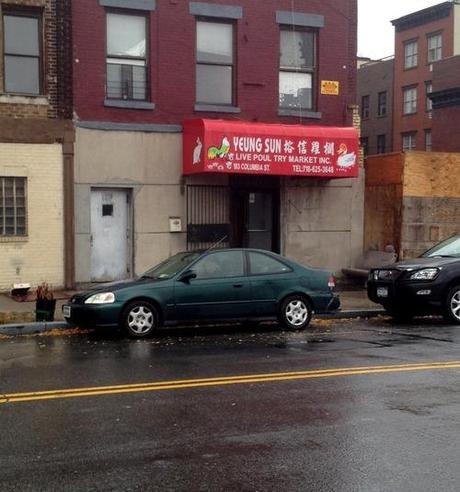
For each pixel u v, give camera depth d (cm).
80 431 616
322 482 499
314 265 1880
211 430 620
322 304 1252
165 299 1150
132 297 1134
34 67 1599
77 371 873
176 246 1728
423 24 4766
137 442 586
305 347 1052
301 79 1866
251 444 582
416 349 1027
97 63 1641
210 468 527
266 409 689
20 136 1572
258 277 1212
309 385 791
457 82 3638
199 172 1639
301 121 1842
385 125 5150
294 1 1825
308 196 1867
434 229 1905
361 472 518
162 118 1705
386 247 1917
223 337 1160
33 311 1346
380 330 1241
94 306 1120
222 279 1188
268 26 1802
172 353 1002
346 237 1911
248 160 1630
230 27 1778
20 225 1590
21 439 594
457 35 4544
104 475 511
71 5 1611
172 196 1719
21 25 1584
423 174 1895
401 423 641
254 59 1792
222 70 1777
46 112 1595
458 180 1928
